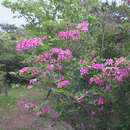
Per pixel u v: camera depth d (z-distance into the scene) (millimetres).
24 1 5949
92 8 2982
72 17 3141
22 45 2510
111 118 2811
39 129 4758
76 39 2764
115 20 2861
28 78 2830
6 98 7566
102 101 2500
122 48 3033
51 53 2736
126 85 2635
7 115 6508
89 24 3002
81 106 2768
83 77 2666
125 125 2656
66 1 3234
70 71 2729
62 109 2627
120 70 2354
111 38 3035
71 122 3018
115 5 2750
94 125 2883
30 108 2795
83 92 2443
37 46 2559
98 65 2436
